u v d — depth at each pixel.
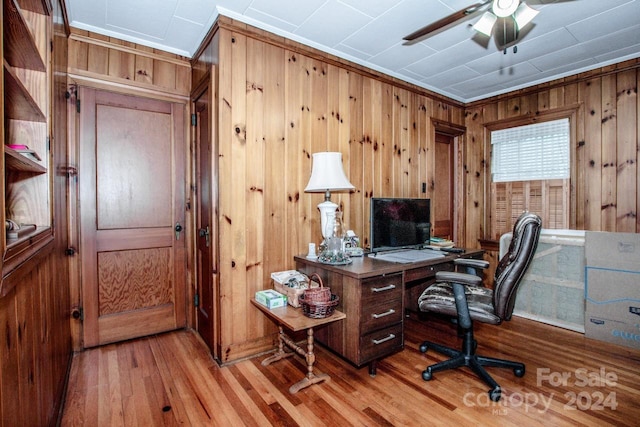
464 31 2.49
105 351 2.41
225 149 2.24
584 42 2.66
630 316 2.48
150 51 2.62
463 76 3.36
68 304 2.26
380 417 1.69
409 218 2.84
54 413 1.53
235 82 2.29
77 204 2.39
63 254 2.06
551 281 2.96
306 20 2.33
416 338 2.69
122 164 2.57
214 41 2.29
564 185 3.29
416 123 3.54
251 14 2.25
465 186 4.05
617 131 2.96
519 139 3.63
